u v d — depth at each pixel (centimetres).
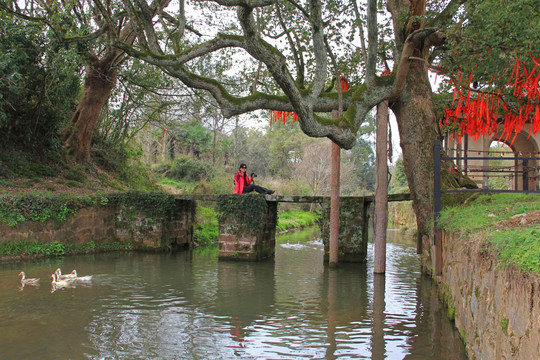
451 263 811
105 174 2148
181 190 2742
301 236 2533
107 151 2298
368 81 1062
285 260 1588
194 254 1712
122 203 1750
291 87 823
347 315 862
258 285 1145
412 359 626
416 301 974
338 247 1495
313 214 3881
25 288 1048
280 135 4656
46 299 951
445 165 1197
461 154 1808
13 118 1727
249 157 4456
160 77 1966
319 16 809
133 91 2152
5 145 1716
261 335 740
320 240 2305
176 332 751
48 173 1794
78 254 1592
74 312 858
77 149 2022
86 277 1166
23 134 1756
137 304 929
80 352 654
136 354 649
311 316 855
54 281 1082
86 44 1611
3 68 1443
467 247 630
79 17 1631
